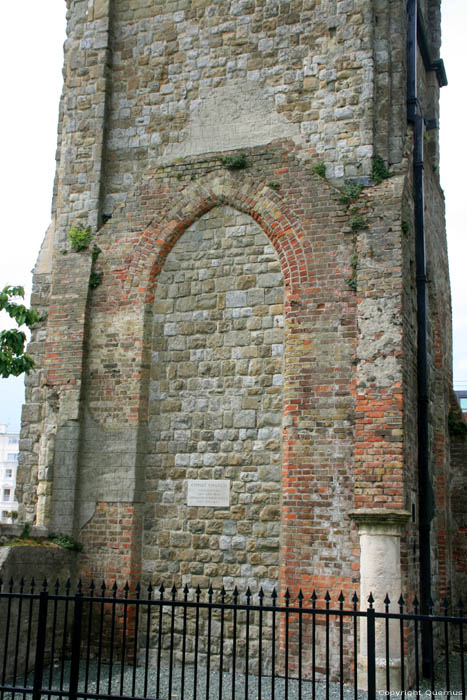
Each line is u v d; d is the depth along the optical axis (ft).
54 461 40.29
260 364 38.32
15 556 34.12
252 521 36.70
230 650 35.60
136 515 38.63
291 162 39.40
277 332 38.27
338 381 35.88
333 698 29.86
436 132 50.49
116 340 41.14
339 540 34.32
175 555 37.86
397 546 32.91
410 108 41.81
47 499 39.86
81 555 38.96
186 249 41.22
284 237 38.65
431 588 39.55
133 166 43.19
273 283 38.86
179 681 32.55
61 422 40.68
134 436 39.45
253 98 41.16
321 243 37.73
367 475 34.19
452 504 47.85
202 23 43.32
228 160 40.52
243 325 39.09
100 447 40.04
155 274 41.37
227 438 38.19
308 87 40.06
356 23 39.75
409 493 35.17
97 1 45.68
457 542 47.24
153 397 40.22
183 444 39.04
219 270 40.22
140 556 38.47
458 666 40.75
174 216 41.45
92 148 43.88
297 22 41.06
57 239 43.50
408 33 42.88
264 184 39.70
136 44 44.75
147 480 39.32
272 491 36.63
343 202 37.70
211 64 42.60
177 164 42.11
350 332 36.22
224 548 36.96
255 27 41.98
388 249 36.27
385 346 35.27
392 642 31.96
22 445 42.93
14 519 46.96
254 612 35.63
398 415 34.35
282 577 35.04
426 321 40.98
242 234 40.06
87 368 41.39
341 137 38.75
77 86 45.09
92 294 42.24
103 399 40.65
